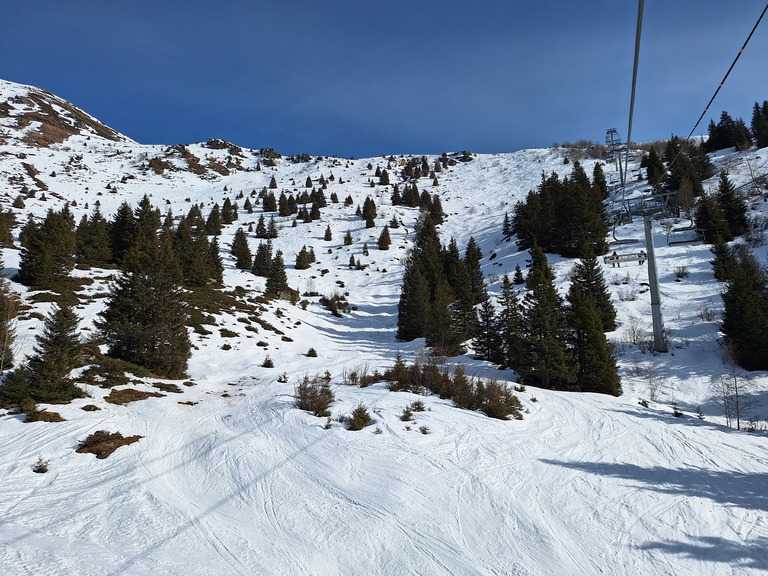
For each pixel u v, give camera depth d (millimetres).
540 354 17953
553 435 11008
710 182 53875
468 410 12648
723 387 18234
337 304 46094
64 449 9359
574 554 5969
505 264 47594
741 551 6051
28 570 5285
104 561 5617
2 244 37938
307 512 6996
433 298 37344
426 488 7754
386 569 5613
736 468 9133
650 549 6090
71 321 13094
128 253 19047
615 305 29141
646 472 8797
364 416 11211
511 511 7070
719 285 28641
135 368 16281
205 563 5668
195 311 29094
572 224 41750
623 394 18359
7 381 11688
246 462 8953
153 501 7402
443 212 90062
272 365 22281
